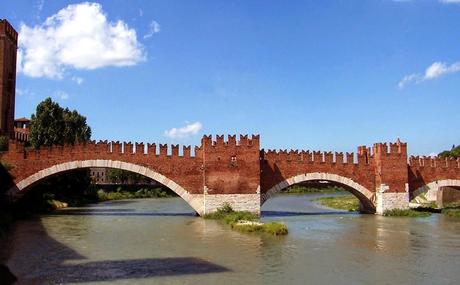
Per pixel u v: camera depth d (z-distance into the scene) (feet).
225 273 104.83
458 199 294.25
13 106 319.06
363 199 241.96
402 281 99.81
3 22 299.99
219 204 211.00
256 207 213.46
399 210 228.22
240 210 212.02
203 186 212.02
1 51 297.94
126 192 456.86
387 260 119.96
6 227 171.63
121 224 187.42
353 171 232.12
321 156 228.63
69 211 256.11
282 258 121.29
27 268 107.76
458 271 108.58
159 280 97.96
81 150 209.15
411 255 126.31
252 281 98.58
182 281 97.55
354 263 116.37
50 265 110.93
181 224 187.11
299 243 143.54
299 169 225.35
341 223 196.75
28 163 207.21
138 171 210.18
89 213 241.55
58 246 135.85
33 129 334.65
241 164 214.28
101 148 209.56
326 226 186.09
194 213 241.76
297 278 101.50
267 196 220.43
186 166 213.05
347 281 99.60
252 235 158.51
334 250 132.77
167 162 212.23
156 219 207.31
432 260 120.26
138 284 94.73
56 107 340.39
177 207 298.15
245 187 213.66
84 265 111.34
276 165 223.10
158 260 117.60
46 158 208.13
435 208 262.06
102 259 118.32
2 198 202.90
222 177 212.23
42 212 244.42
